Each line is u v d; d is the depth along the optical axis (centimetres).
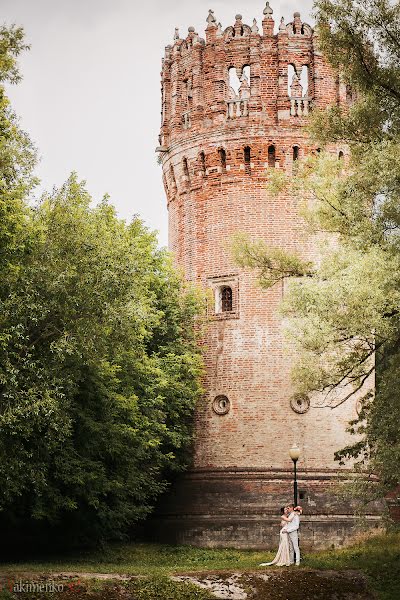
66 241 3250
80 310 3203
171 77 5359
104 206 4406
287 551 3606
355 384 3875
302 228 3862
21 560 3869
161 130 5403
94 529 4206
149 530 4956
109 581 3066
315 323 3175
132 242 4006
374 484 3494
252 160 4962
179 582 3164
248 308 4869
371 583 3312
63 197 3375
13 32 3070
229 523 4659
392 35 3438
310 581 3288
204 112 5109
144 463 4584
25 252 3188
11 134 3167
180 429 4744
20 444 3303
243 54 5062
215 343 4912
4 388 3120
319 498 4634
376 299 3041
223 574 3322
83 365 3572
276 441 4725
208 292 4962
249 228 4916
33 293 3088
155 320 4006
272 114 4975
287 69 5009
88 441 3869
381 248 3212
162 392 4566
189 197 5162
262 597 3130
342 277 3122
